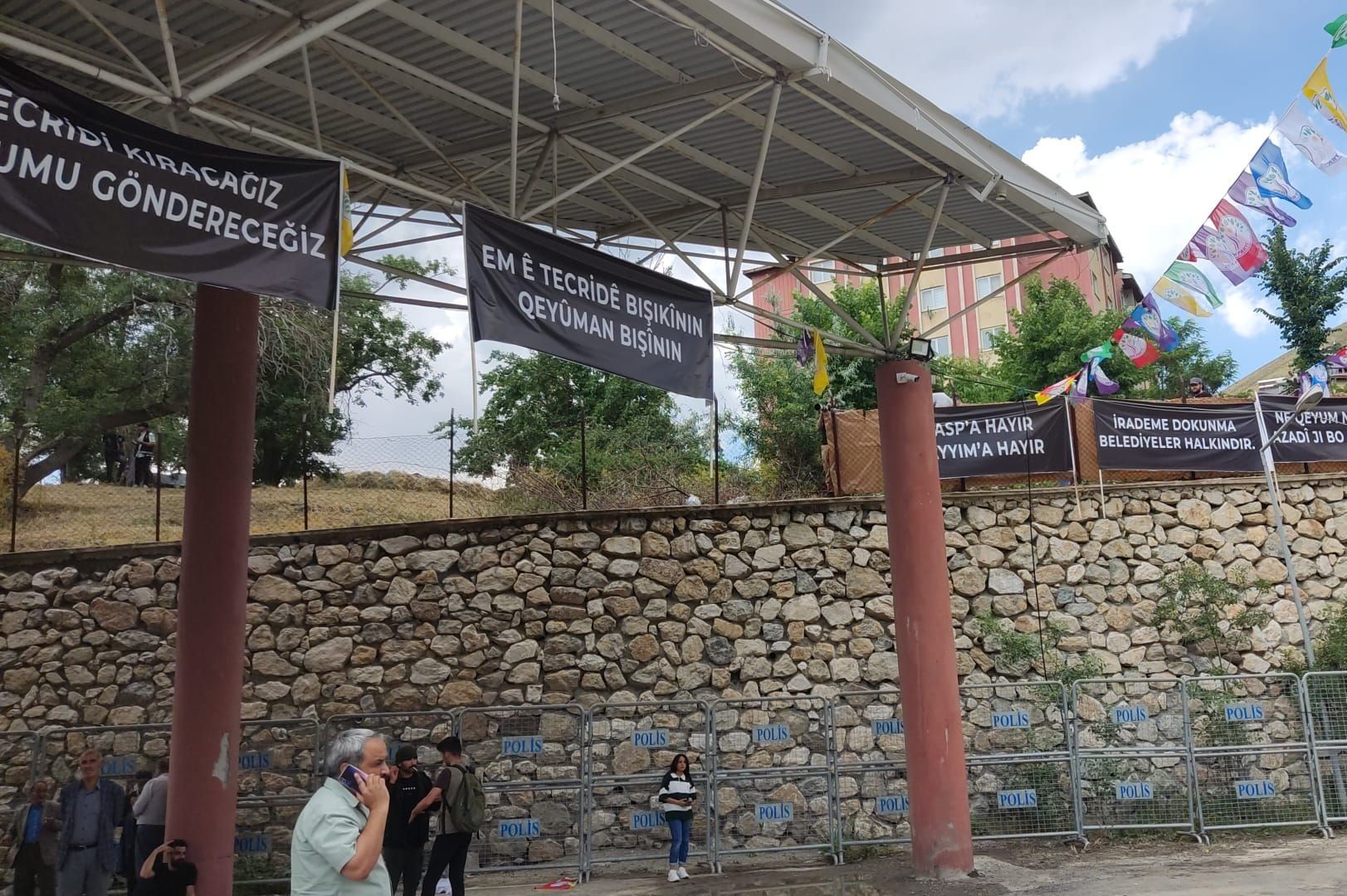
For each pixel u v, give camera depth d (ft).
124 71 27.43
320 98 29.30
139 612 44.57
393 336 84.89
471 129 31.50
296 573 44.96
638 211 34.27
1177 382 95.86
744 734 43.83
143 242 19.89
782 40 25.18
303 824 14.32
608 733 43.73
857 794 42.57
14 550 47.06
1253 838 39.93
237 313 29.91
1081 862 36.83
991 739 42.06
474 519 45.42
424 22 25.08
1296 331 81.71
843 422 50.08
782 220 37.83
